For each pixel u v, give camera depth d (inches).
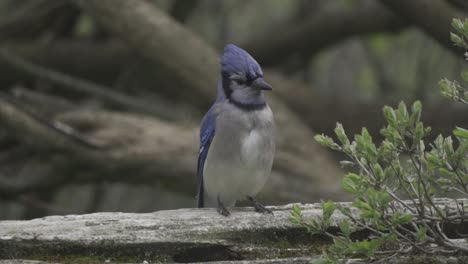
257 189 320.8
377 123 593.6
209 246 248.4
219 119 313.1
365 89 651.5
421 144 226.5
